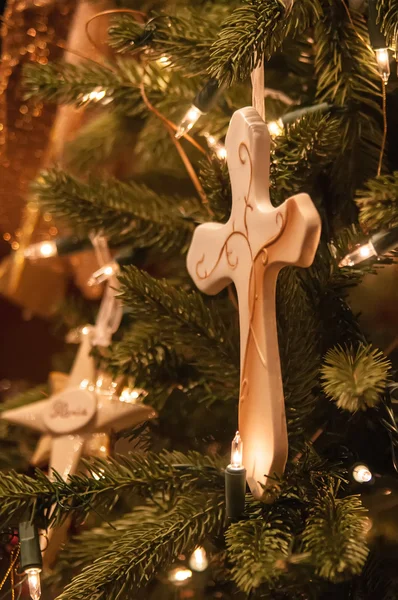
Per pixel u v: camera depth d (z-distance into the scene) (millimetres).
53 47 730
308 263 487
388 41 516
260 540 481
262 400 506
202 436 591
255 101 521
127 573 500
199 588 566
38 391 685
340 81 545
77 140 686
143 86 601
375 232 539
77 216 604
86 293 764
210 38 557
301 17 530
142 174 681
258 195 507
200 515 521
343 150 551
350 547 461
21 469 651
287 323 524
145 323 604
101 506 533
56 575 582
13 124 747
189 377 590
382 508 533
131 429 621
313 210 482
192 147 643
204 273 548
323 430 547
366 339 557
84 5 686
